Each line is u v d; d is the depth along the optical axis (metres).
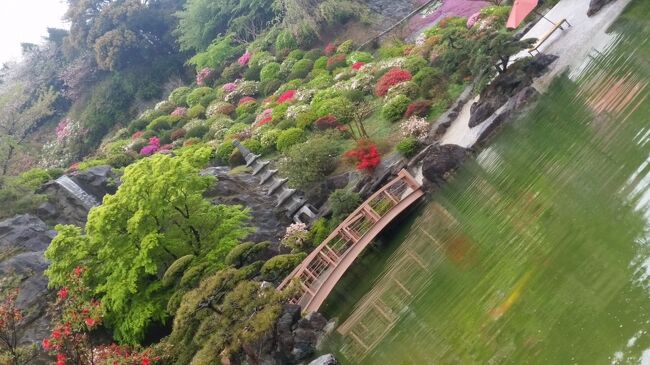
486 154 16.22
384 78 24.75
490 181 14.79
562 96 15.49
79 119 46.00
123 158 30.36
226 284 12.16
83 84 49.25
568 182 11.91
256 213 20.88
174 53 49.53
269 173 21.86
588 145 12.57
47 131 48.06
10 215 22.41
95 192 25.33
